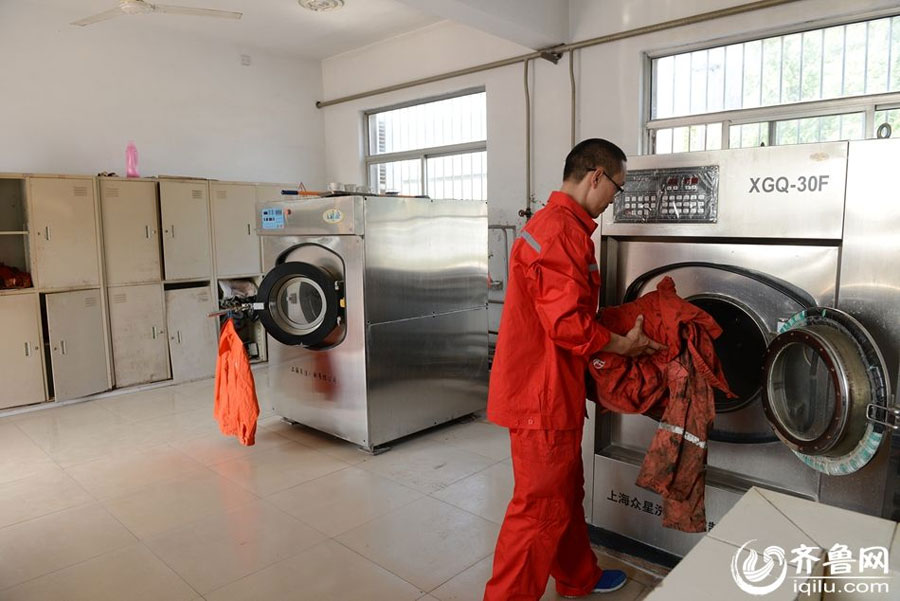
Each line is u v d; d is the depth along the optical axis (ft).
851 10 10.51
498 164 16.30
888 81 10.54
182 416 13.46
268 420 13.08
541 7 13.37
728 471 6.63
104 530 8.26
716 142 12.67
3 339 13.53
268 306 11.78
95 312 14.80
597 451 7.51
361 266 10.42
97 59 16.29
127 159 16.07
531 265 5.29
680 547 6.84
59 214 14.11
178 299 16.31
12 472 10.32
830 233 5.43
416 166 19.42
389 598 6.64
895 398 5.12
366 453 11.02
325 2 15.33
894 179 5.05
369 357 10.65
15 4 14.84
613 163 5.60
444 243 11.84
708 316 5.80
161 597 6.73
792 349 5.68
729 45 12.33
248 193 17.56
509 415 5.57
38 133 15.44
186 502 9.10
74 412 13.80
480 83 16.51
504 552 5.73
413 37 18.12
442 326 11.93
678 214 6.45
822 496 5.72
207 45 18.44
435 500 9.05
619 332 5.90
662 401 6.02
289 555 7.56
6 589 6.91
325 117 21.61
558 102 14.73
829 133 11.29
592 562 6.47
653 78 13.48
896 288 5.10
